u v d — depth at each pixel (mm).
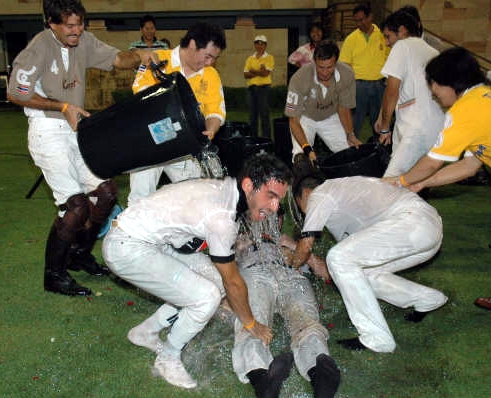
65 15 3020
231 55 14180
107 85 14117
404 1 10836
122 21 14648
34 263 3898
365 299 2639
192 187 2357
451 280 3574
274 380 2252
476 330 2969
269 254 3008
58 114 3285
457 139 2674
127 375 2592
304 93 4801
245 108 13727
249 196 2188
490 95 2641
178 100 2676
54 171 3277
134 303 3311
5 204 5379
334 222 2902
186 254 2717
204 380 2559
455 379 2549
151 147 2742
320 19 14094
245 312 2389
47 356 2740
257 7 13703
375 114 6816
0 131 10297
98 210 3488
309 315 2664
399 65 4074
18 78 3104
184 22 14719
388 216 2744
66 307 3250
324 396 2234
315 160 4191
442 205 5191
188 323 2453
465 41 10883
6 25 15273
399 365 2662
